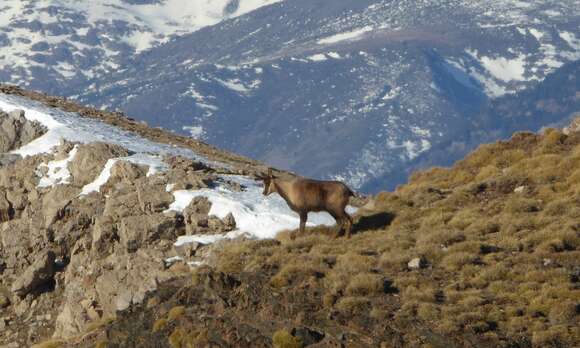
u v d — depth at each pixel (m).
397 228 59.28
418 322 43.84
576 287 44.81
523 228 54.31
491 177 65.38
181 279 58.47
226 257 58.41
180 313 51.72
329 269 51.03
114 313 70.44
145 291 59.66
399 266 50.59
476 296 45.22
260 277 51.34
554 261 48.72
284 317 47.50
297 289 48.97
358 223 61.34
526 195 60.44
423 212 61.22
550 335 40.75
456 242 53.34
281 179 57.94
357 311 45.91
